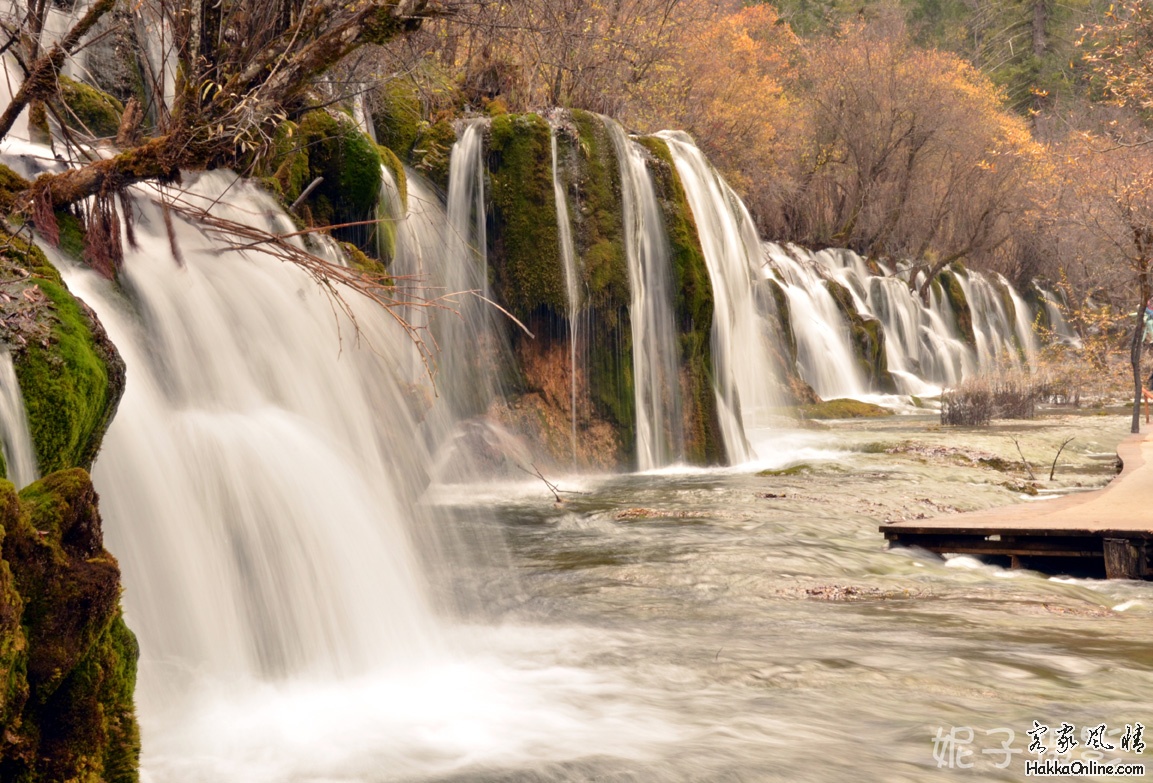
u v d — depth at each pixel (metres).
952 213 42.50
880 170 38.50
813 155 39.31
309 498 6.44
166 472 5.79
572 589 7.80
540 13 12.71
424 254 13.99
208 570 5.68
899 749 4.66
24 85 6.46
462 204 14.73
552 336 14.82
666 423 15.69
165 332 6.71
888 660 6.05
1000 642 6.48
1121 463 15.24
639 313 15.48
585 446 14.73
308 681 5.66
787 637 6.58
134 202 7.29
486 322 14.53
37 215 6.07
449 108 15.70
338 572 6.32
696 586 7.96
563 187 15.04
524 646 6.34
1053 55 61.19
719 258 17.53
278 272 8.13
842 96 38.50
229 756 4.52
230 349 7.18
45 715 3.30
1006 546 9.06
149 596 5.30
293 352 7.79
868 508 11.40
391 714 5.11
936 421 23.89
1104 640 6.55
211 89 6.64
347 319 8.73
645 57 23.20
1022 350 40.25
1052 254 41.47
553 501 11.88
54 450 4.54
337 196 12.20
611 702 5.32
